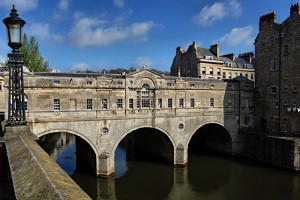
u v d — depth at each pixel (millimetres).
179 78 46938
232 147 48656
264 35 49094
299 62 42469
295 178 36906
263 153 44125
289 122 43938
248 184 35344
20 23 12867
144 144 53594
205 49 64875
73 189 6699
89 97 35344
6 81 29859
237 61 74312
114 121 37062
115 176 38469
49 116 32719
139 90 39094
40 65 55500
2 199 11586
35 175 7477
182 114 42625
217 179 37406
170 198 31406
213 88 45875
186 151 43250
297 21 42750
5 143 12992
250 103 50469
